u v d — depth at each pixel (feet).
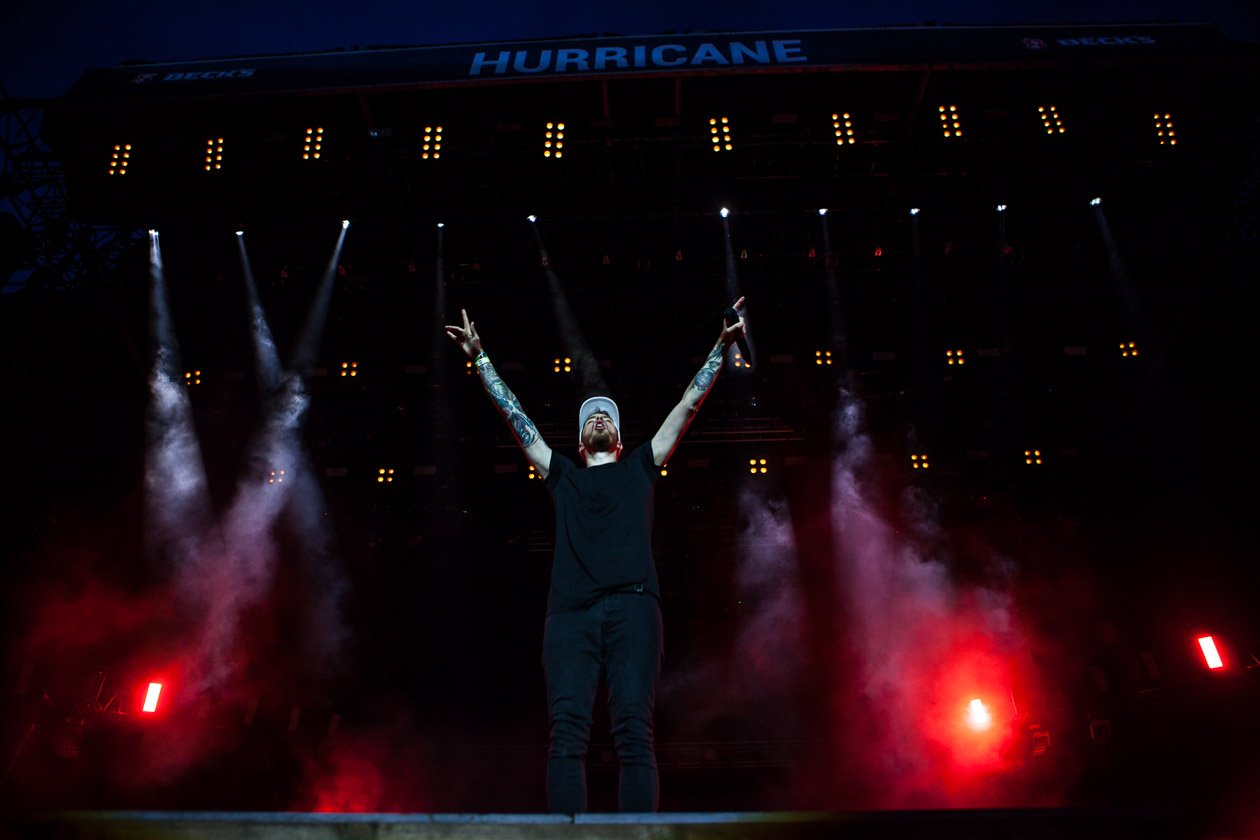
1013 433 54.65
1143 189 51.37
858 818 6.95
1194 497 50.65
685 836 7.04
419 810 48.78
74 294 49.52
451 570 53.26
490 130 49.65
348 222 52.54
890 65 46.78
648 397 56.08
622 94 49.32
